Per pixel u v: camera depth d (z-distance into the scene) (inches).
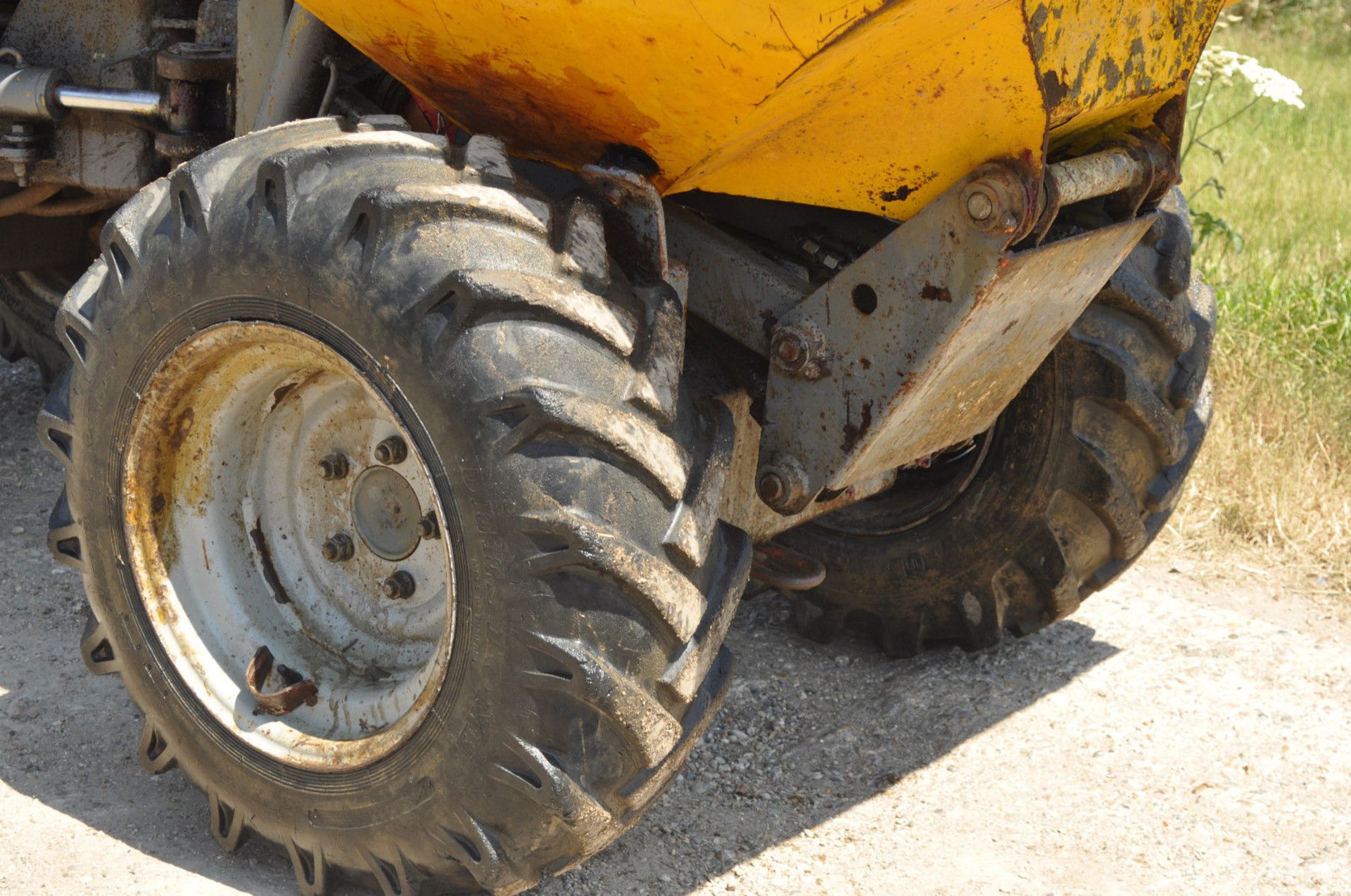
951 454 135.9
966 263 89.7
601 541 81.0
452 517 84.4
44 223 169.8
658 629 84.8
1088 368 123.3
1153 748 125.1
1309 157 370.9
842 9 73.3
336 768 93.5
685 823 112.1
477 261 83.2
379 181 86.5
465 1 84.0
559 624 82.0
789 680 137.7
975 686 135.6
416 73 95.7
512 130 97.0
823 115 90.6
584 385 82.8
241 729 98.7
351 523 103.9
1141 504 131.4
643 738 84.9
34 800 109.1
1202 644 145.3
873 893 103.4
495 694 84.5
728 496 105.7
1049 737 126.7
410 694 94.5
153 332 95.1
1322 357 218.8
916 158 91.0
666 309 88.8
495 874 88.7
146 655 102.6
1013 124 86.3
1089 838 111.4
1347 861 109.2
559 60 85.9
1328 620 153.0
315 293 86.6
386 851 92.9
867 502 141.0
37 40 139.0
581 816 85.7
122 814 108.3
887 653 142.6
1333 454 189.9
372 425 99.8
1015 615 136.5
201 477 103.1
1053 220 94.1
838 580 141.2
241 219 89.8
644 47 81.4
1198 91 362.9
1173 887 105.4
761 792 117.3
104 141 137.0
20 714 121.3
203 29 131.0
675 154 90.4
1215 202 317.1
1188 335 126.0
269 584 105.9
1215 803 116.8
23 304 188.7
